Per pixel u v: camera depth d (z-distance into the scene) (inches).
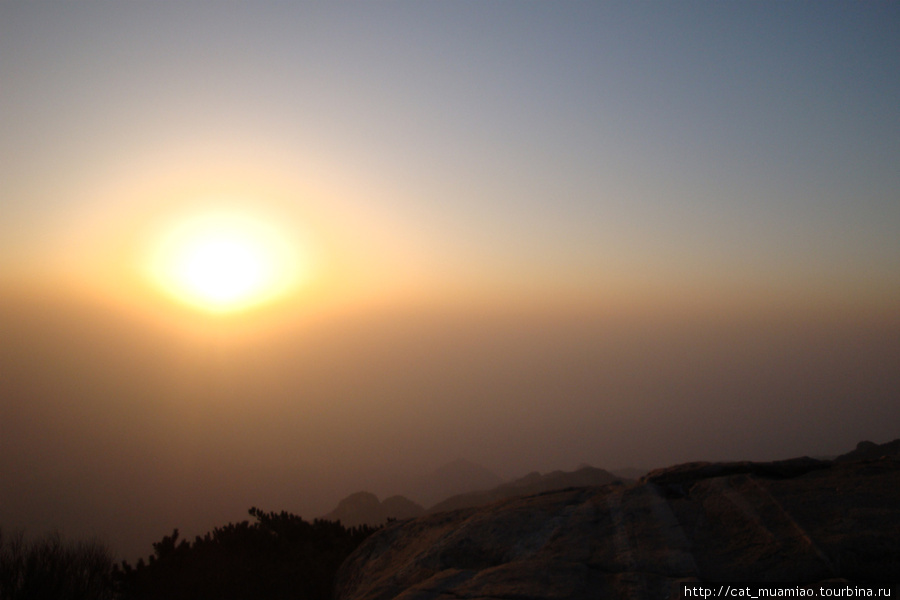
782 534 168.6
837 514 173.6
